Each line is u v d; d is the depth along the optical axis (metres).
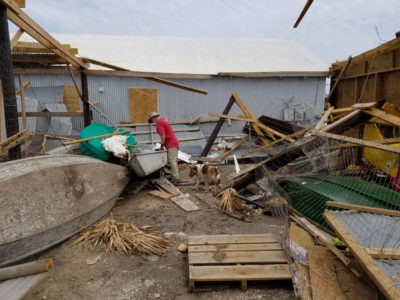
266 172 5.02
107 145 6.08
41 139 7.20
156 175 6.97
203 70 12.98
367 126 5.35
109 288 2.99
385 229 2.89
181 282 3.11
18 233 3.19
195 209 5.31
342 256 2.92
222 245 3.51
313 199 4.12
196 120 12.50
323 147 4.67
